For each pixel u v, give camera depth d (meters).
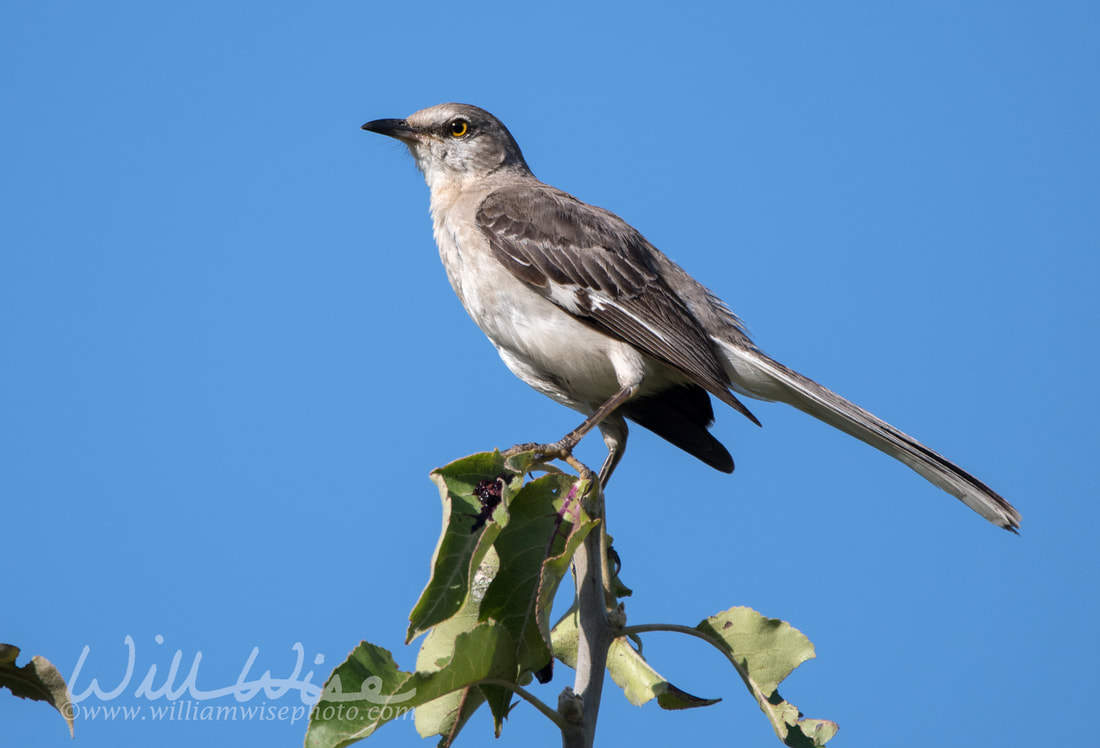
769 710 6.32
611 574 6.76
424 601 5.14
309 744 4.75
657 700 6.65
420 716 5.83
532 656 5.43
